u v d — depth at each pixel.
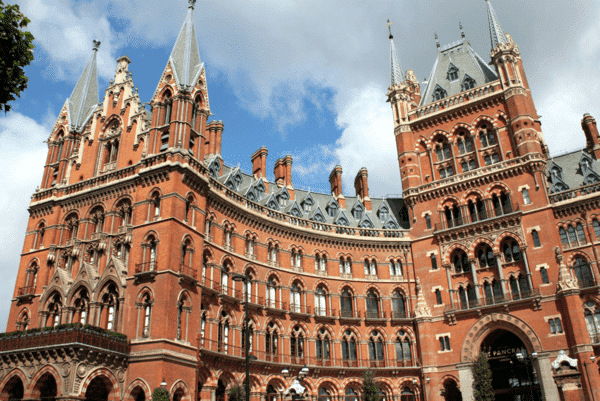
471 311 55.06
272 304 53.78
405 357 58.09
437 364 55.50
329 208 65.81
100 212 47.00
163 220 42.12
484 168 59.62
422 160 65.44
